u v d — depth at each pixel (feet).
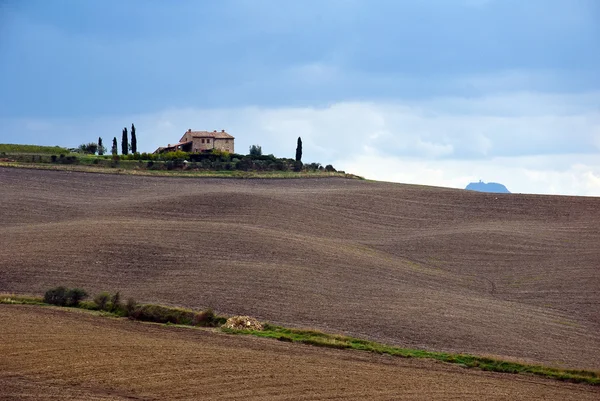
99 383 237.25
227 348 300.20
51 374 244.42
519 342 354.54
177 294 410.31
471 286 493.36
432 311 403.13
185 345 299.58
